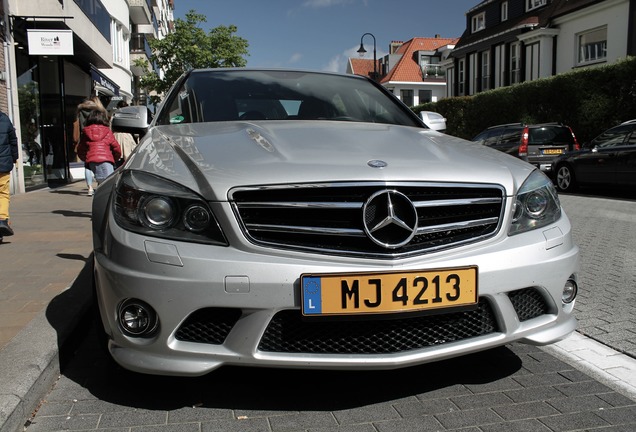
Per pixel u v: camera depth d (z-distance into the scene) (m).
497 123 22.89
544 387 2.96
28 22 12.53
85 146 8.67
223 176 2.59
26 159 13.62
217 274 2.45
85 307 3.86
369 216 2.58
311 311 2.48
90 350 3.50
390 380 3.03
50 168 15.63
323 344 2.58
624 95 16.66
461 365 3.23
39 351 3.02
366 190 2.60
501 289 2.67
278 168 2.63
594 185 12.69
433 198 2.68
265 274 2.46
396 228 2.59
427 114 4.30
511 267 2.69
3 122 6.18
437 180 2.68
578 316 4.15
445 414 2.67
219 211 2.52
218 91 4.18
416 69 59.69
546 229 2.86
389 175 2.63
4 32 11.52
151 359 2.53
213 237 2.53
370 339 2.60
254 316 2.47
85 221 8.36
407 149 3.01
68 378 3.07
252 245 2.51
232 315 2.54
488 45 33.22
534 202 2.87
